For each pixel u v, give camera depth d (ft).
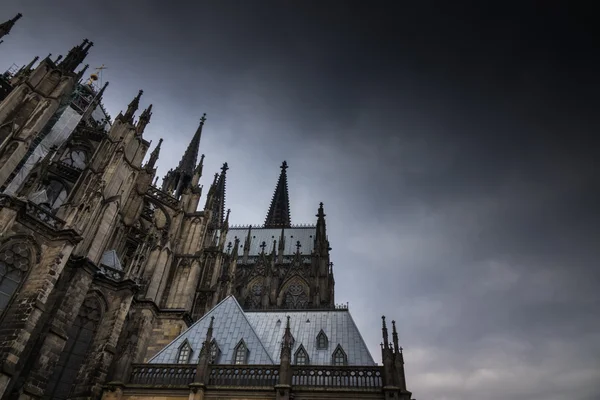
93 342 142.51
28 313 116.67
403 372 112.06
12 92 178.29
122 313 149.59
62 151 210.59
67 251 132.16
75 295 138.00
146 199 224.12
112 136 200.34
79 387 131.23
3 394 105.91
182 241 222.28
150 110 227.81
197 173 259.39
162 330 174.91
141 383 120.06
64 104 227.40
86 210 149.48
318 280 277.03
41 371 120.88
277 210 456.86
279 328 151.33
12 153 160.15
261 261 299.58
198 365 118.32
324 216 331.57
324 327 148.87
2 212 122.62
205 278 215.51
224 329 142.41
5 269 121.39
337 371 115.96
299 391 110.22
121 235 197.98
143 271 187.42
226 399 111.65
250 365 118.73
